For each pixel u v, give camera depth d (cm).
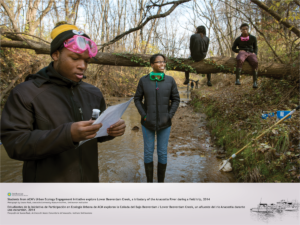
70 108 114
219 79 1298
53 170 107
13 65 634
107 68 831
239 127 421
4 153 367
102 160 354
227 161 312
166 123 260
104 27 1362
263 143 293
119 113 112
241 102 591
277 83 571
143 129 266
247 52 494
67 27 116
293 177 230
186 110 855
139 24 505
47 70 116
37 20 746
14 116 98
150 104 258
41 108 104
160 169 267
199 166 334
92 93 133
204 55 489
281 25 559
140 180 287
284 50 634
